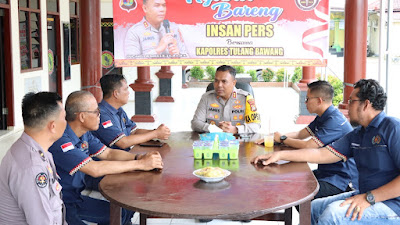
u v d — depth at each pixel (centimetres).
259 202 218
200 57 482
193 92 1373
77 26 1091
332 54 1423
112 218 235
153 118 878
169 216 204
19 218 205
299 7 474
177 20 477
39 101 212
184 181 251
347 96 579
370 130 271
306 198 225
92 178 360
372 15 1145
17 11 755
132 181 251
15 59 751
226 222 372
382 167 264
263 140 347
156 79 1158
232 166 282
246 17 476
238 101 398
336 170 323
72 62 1079
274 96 1296
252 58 481
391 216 252
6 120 748
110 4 1166
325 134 325
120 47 481
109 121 344
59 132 219
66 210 279
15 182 201
